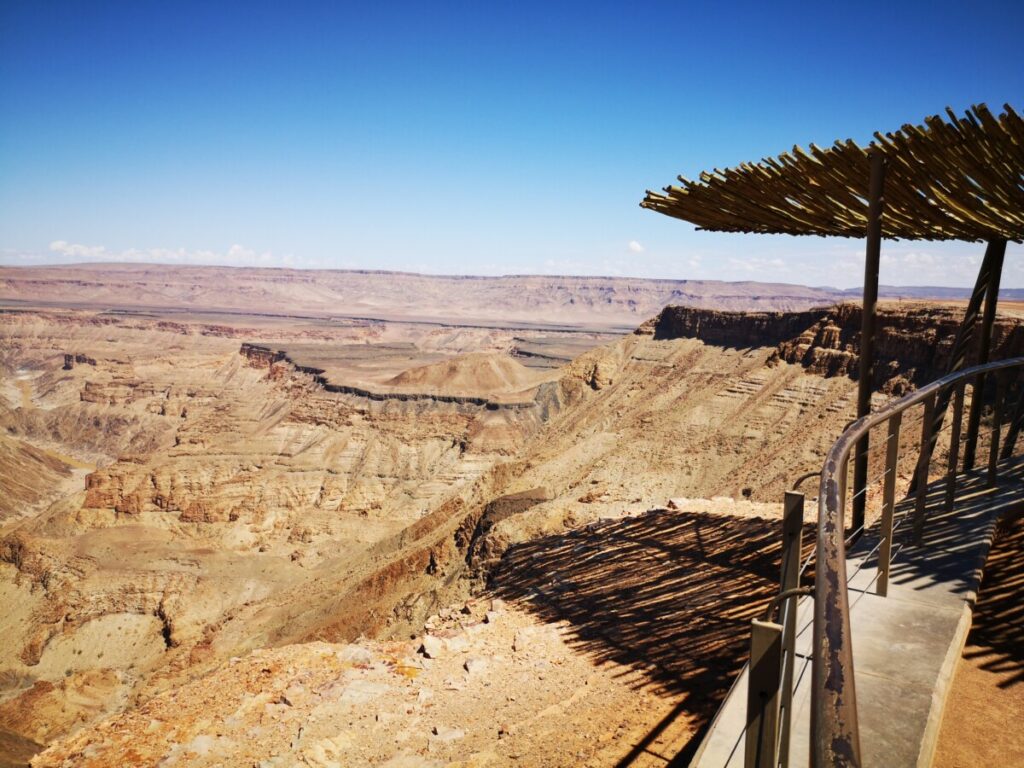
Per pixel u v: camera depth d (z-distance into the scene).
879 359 67.69
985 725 3.80
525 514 39.34
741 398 79.94
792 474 61.62
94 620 76.56
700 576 9.82
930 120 5.52
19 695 61.16
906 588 4.93
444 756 6.62
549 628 9.26
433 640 8.98
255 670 8.66
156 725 7.58
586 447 82.31
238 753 6.95
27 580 87.19
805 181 6.91
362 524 102.44
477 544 40.25
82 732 7.74
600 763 6.01
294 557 93.56
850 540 6.57
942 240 8.12
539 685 7.72
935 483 7.86
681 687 7.08
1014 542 5.97
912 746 3.29
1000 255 7.89
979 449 35.78
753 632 2.46
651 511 13.59
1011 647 4.53
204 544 96.31
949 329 62.06
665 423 82.12
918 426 43.31
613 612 9.31
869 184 6.43
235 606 79.31
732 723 3.93
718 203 8.01
